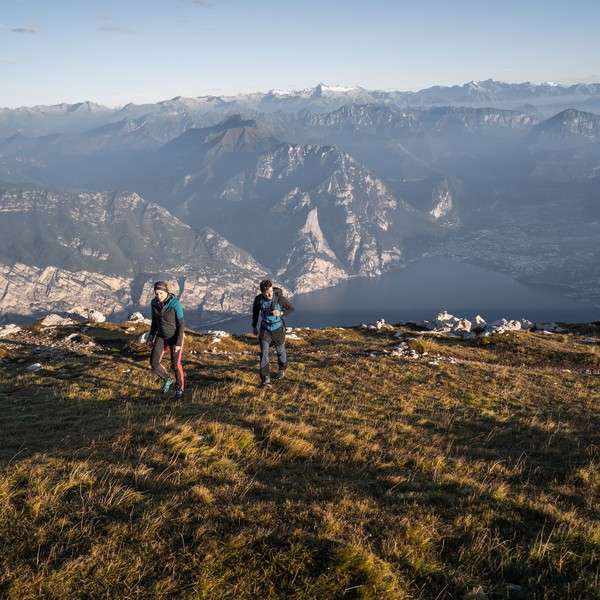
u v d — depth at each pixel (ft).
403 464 28.45
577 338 103.60
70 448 27.53
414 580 15.99
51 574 14.58
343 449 30.25
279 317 48.16
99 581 14.58
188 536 17.06
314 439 31.89
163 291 41.65
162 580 14.69
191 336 84.69
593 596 15.23
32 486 20.77
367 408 43.14
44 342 79.10
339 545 16.75
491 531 19.66
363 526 19.10
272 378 52.75
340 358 69.15
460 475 26.89
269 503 20.16
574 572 16.79
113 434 29.96
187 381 51.19
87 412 39.19
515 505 22.27
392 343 89.71
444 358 73.77
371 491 23.56
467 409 45.27
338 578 15.33
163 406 40.11
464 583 15.83
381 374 58.39
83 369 58.29
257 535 16.89
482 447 34.30
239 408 39.22
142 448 27.25
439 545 18.37
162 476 22.79
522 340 92.73
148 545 16.40
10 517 17.93
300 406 41.75
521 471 28.50
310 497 21.65
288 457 28.07
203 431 30.81
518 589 15.83
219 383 48.91
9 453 27.30
